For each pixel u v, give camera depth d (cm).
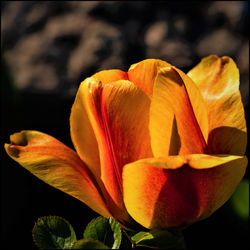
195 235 94
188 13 131
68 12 136
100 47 125
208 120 65
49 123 132
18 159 63
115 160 63
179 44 125
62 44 131
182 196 62
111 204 63
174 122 62
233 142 64
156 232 62
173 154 62
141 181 62
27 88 128
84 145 64
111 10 131
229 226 93
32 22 138
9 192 135
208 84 66
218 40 126
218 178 62
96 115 63
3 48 137
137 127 62
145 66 63
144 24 130
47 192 139
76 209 137
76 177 63
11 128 131
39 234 61
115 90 62
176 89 62
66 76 127
